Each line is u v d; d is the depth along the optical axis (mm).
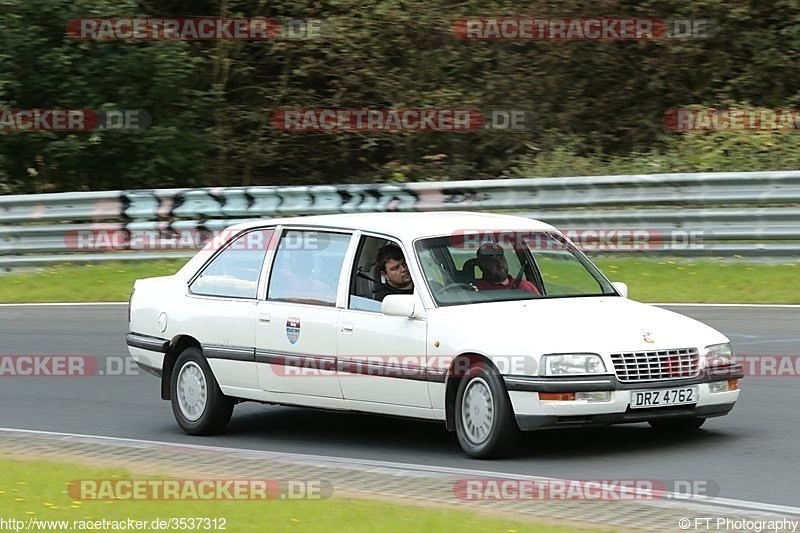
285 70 83000
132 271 56250
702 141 68375
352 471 23047
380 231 26844
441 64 80750
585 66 78875
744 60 78125
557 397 23281
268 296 28062
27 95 75625
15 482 22172
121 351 40188
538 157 71438
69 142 74250
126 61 75938
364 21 81188
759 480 22000
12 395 34219
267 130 83062
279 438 28094
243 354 28016
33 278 55656
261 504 20078
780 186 50469
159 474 22891
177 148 77438
